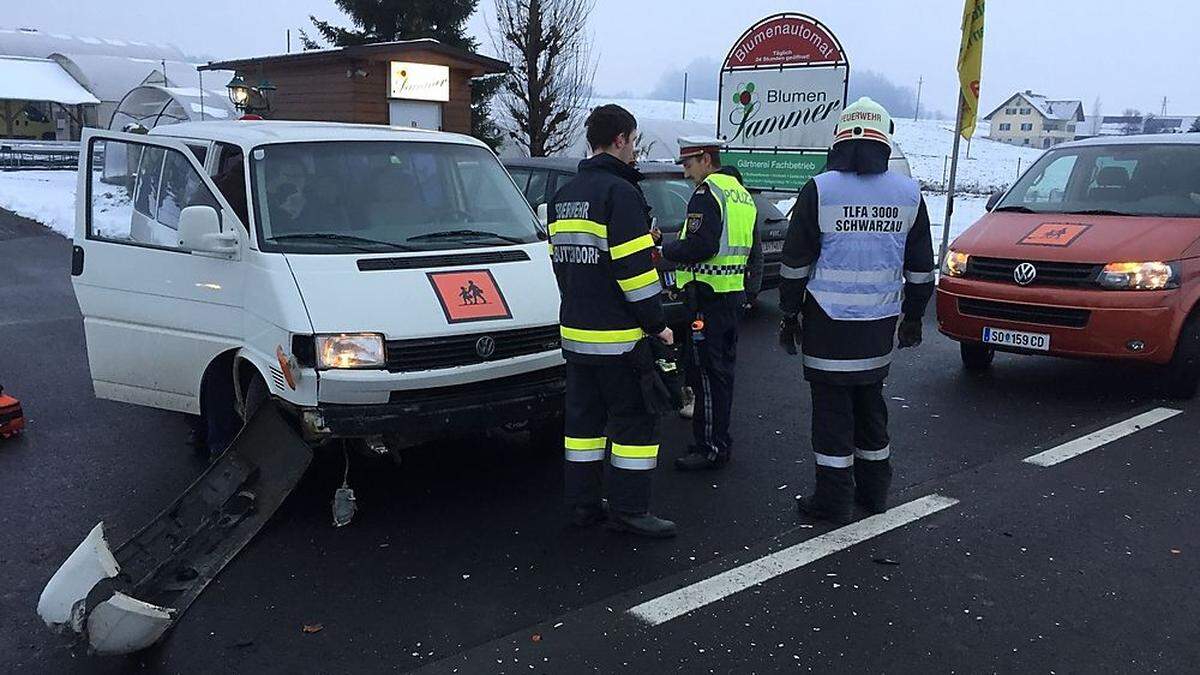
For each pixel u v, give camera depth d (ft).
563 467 17.75
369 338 14.39
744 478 17.22
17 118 132.57
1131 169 24.77
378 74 57.62
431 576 13.35
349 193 17.08
